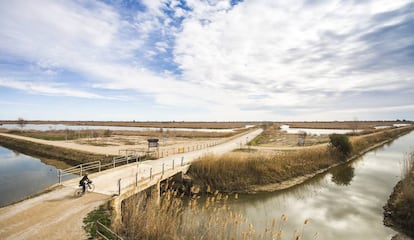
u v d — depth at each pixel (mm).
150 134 70000
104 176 17266
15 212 10312
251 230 10023
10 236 8148
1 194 18328
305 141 47906
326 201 17484
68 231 8602
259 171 21547
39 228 8805
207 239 9492
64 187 14195
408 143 50406
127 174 17984
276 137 60562
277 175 22172
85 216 9961
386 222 13867
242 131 82625
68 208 10844
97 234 8477
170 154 29672
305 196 18703
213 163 21156
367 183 21609
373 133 58875
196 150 33812
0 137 59844
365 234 12570
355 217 14625
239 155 23938
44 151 38125
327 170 26656
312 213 15273
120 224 9430
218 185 19938
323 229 13055
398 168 27078
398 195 16328
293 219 14305
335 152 30438
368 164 29422
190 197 18328
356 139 40375
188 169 21266
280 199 18125
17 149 44969
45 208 10820
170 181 19875
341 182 22328
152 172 18594
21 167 29031
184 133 71625
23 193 18641
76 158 31281
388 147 44375
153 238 8781
